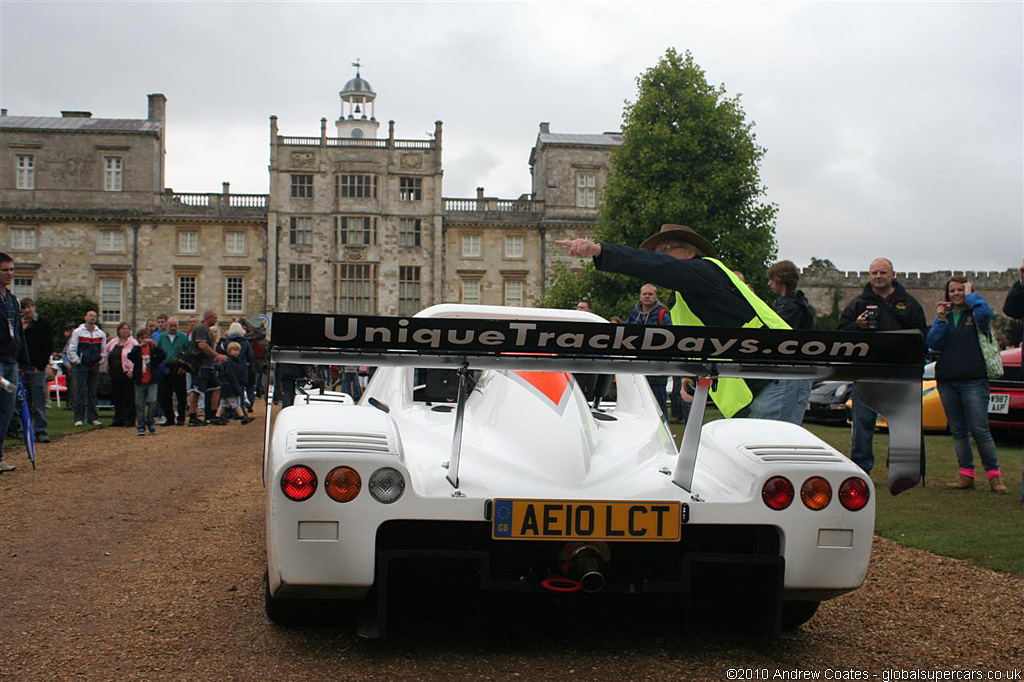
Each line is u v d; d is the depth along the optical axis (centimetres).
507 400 394
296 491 314
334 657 342
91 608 409
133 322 5806
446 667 332
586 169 6128
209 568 486
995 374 752
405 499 320
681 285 384
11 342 835
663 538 329
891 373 323
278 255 5803
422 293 5881
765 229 3409
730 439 370
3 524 607
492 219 6050
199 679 320
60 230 5822
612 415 475
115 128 5912
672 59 3494
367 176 5869
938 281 6184
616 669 335
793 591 342
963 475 759
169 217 5806
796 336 305
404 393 449
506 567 353
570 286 3778
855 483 337
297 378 509
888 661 355
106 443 1178
